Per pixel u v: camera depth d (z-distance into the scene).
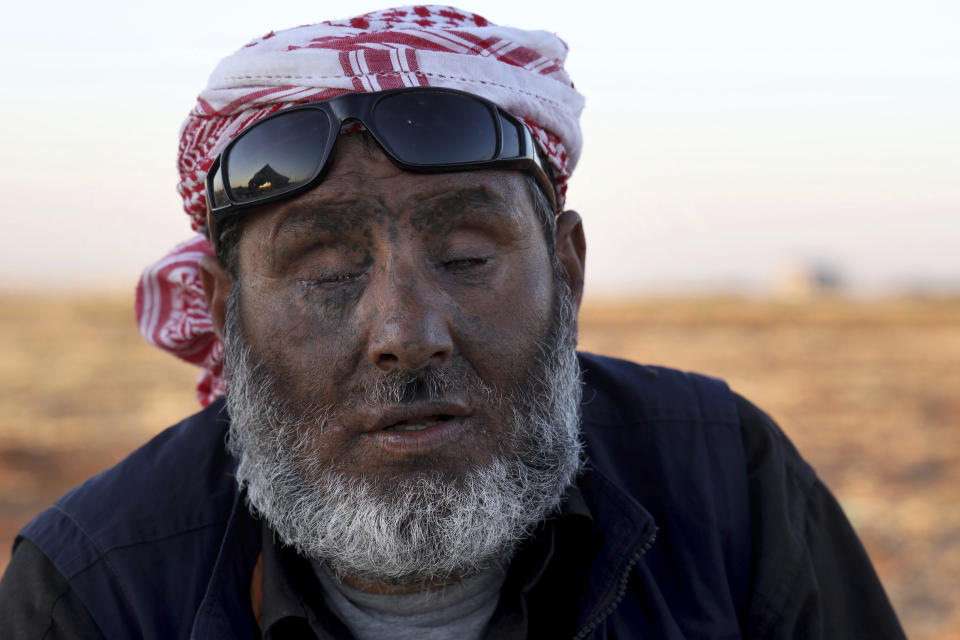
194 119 1.74
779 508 1.81
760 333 21.42
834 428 10.90
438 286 1.53
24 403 12.46
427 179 1.53
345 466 1.55
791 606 1.74
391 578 1.61
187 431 1.85
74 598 1.59
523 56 1.74
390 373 1.49
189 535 1.67
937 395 13.10
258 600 1.64
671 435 1.88
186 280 1.98
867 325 23.98
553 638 1.64
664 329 22.22
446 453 1.52
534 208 1.65
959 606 5.42
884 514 7.44
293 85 1.60
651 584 1.70
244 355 1.64
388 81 1.57
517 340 1.58
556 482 1.66
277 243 1.56
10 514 7.41
